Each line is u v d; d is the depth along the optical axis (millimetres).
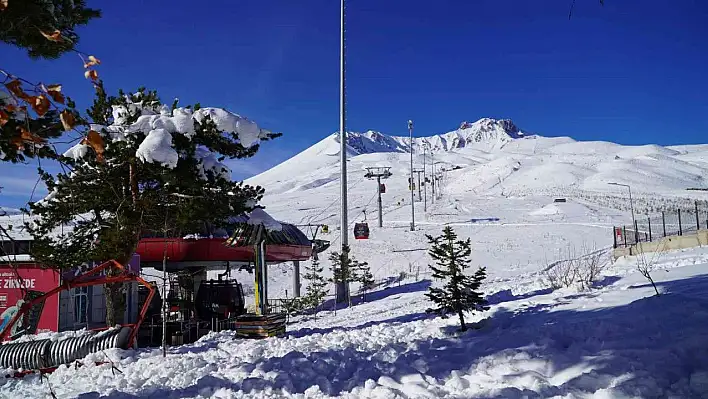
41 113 2385
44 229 14492
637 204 78625
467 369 6895
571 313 9477
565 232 51500
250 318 14750
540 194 98438
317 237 54688
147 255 23484
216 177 14117
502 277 28078
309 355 8914
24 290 4309
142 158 12500
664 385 5125
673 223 37000
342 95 27953
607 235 49312
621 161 158125
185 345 14594
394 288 29969
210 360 10195
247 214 16344
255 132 13859
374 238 51812
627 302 9297
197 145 14352
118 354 11328
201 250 23281
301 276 40750
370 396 6230
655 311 7559
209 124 13430
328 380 7172
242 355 10578
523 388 5719
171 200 14664
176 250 23250
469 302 10328
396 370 7113
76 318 18109
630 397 4953
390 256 43312
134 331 12586
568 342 7332
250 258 24312
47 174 13531
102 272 15156
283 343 11922
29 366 10953
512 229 54906
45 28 4910
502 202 84625
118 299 15461
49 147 3660
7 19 4629
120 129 13117
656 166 154000
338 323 16828
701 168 157625
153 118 13289
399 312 17844
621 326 7215
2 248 4113
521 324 9656
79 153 12945
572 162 166000
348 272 27297
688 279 10844
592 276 14617
